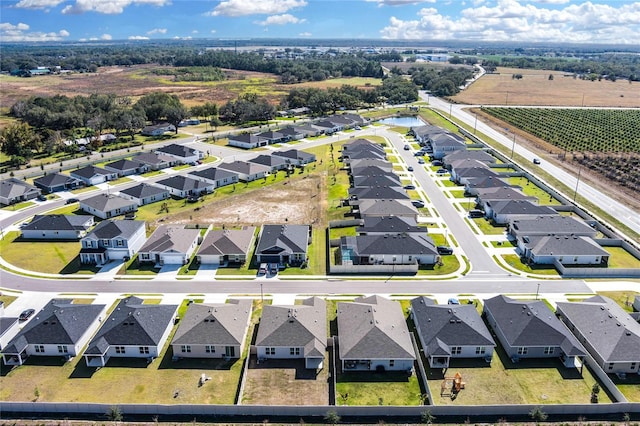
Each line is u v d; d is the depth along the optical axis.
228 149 189.38
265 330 72.00
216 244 98.62
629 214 122.94
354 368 67.62
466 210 126.19
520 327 71.38
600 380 65.38
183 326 72.44
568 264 97.00
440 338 69.81
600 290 87.62
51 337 70.31
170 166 165.38
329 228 114.12
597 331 71.44
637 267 96.06
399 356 66.62
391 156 179.38
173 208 127.62
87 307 77.38
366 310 75.44
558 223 109.62
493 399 61.81
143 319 73.19
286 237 101.06
